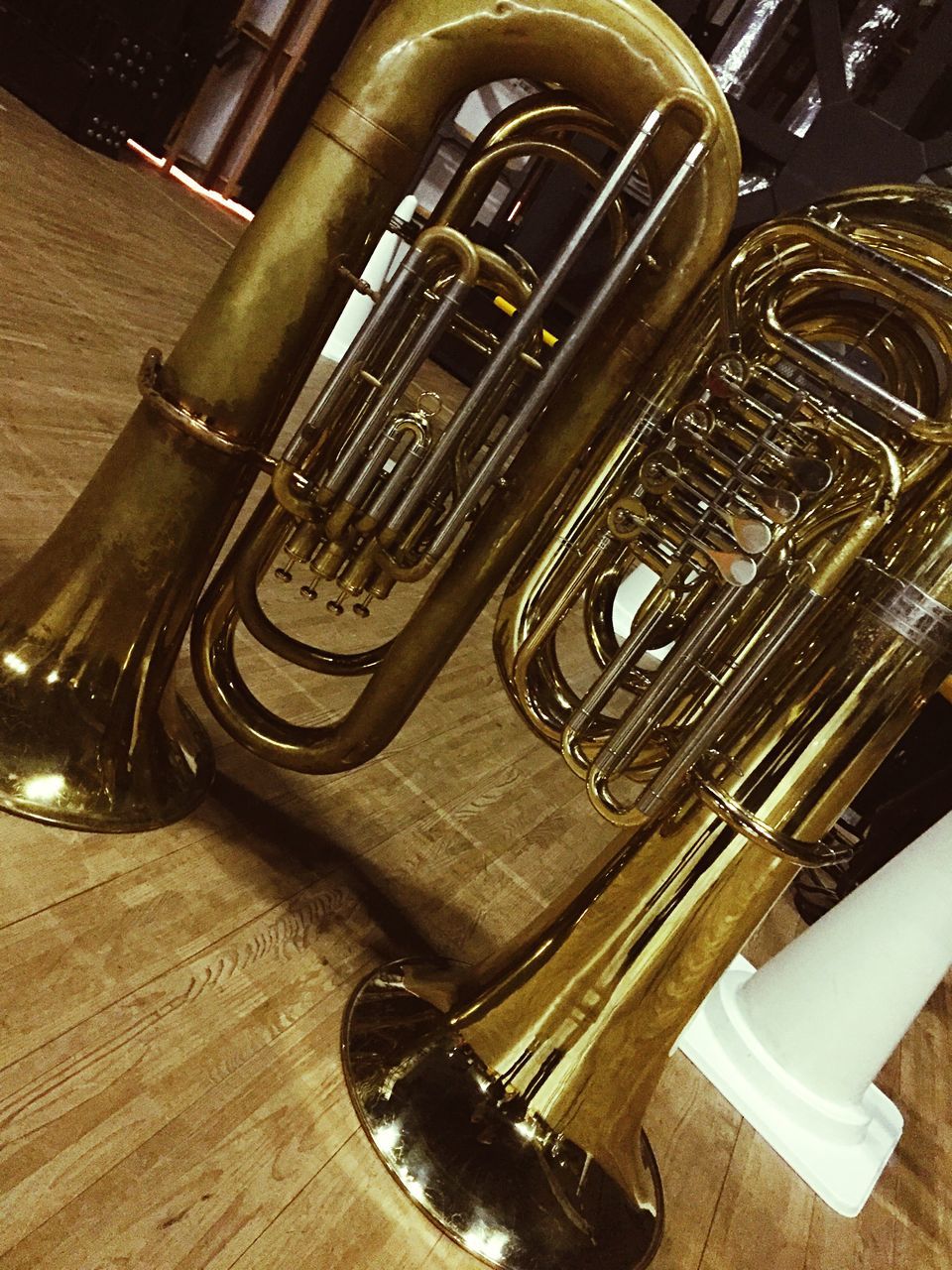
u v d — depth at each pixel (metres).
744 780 1.02
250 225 1.03
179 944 1.14
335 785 1.64
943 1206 1.69
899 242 0.92
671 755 1.01
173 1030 1.05
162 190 5.35
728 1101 1.57
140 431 1.09
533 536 1.07
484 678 2.47
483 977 1.18
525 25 0.93
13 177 3.55
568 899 1.15
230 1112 1.01
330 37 5.85
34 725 1.13
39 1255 0.81
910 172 4.45
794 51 4.80
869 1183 1.56
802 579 0.95
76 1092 0.94
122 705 1.18
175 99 5.28
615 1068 1.11
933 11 4.41
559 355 0.98
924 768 3.07
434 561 1.03
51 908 1.08
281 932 1.25
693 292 1.00
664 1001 1.09
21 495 1.73
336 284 1.04
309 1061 1.11
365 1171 1.04
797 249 0.95
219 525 1.12
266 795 1.47
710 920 1.07
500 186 5.31
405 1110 1.08
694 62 0.92
